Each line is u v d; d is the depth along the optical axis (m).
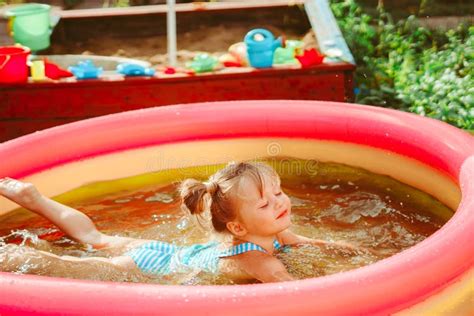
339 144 3.49
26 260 2.67
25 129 4.62
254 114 3.57
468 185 2.75
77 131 3.42
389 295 2.07
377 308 2.04
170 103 4.61
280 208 2.65
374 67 5.58
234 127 3.56
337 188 3.34
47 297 2.06
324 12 5.81
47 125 4.61
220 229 2.71
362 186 3.34
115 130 3.47
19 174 3.22
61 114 4.60
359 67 5.60
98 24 6.32
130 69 4.62
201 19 6.43
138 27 6.32
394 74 5.50
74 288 2.08
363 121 3.45
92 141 3.42
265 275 2.56
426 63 5.46
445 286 2.16
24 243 2.93
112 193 3.40
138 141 3.50
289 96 4.64
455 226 2.36
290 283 2.07
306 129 3.54
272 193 2.65
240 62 4.80
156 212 3.20
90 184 3.43
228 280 2.60
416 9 6.66
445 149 3.12
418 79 5.34
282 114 3.57
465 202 2.57
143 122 3.52
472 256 2.26
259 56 4.64
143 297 2.03
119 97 4.58
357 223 3.02
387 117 3.42
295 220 3.05
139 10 6.32
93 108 4.60
